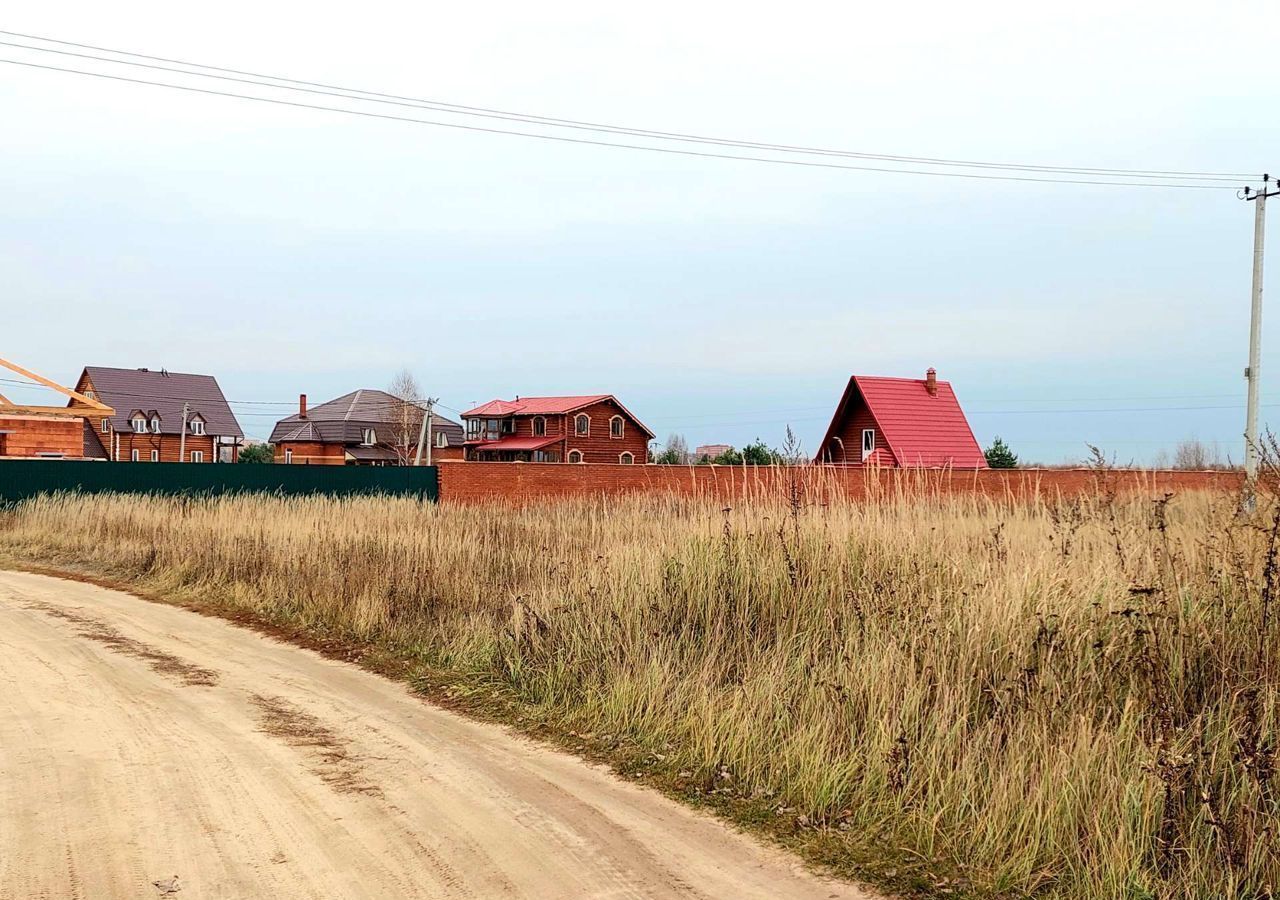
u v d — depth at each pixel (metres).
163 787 5.44
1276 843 4.04
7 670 8.42
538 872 4.38
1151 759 4.53
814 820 5.00
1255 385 22.16
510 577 11.19
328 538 13.37
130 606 12.64
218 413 74.00
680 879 4.34
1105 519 8.83
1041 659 5.63
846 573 7.69
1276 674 5.17
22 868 4.28
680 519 11.21
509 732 6.89
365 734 6.75
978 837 4.55
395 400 69.88
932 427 38.56
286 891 4.12
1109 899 4.00
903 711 5.46
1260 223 22.11
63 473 26.81
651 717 6.55
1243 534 6.48
